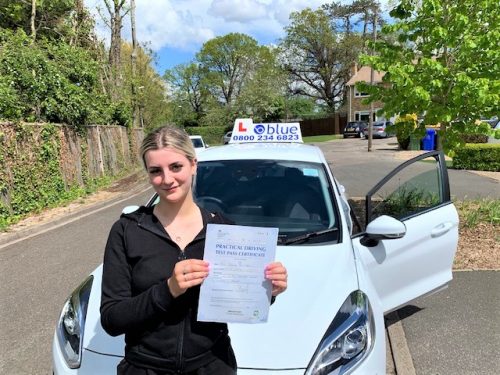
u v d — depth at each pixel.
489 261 5.76
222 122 62.22
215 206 3.81
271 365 2.35
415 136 7.58
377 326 2.68
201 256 1.86
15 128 10.45
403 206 4.27
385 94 7.27
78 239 8.48
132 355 1.86
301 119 67.88
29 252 7.71
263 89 60.88
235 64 75.12
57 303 5.33
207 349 1.85
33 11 17.97
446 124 7.24
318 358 2.38
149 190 15.69
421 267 3.93
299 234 3.46
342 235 3.45
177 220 1.92
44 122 12.63
